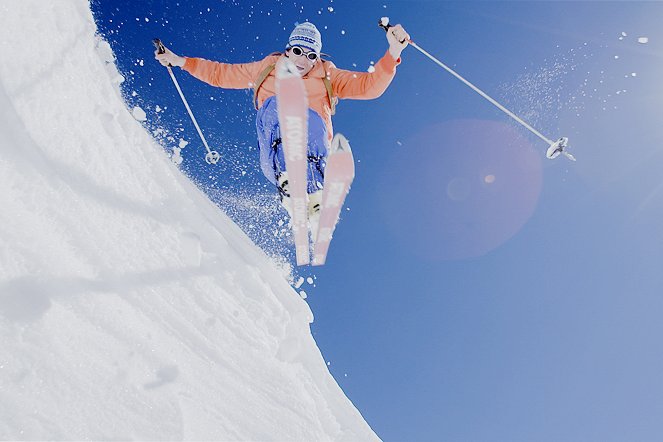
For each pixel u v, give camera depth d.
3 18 2.17
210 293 3.02
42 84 2.28
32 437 1.29
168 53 3.81
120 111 3.35
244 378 2.69
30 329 1.48
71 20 2.93
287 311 4.04
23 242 1.67
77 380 1.55
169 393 1.92
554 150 3.64
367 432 3.94
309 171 3.36
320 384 3.85
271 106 3.45
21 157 1.90
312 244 3.54
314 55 3.64
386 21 3.45
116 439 1.53
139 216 2.73
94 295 1.89
